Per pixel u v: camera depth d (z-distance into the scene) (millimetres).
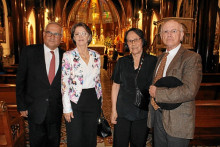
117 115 2129
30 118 2166
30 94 2168
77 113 2031
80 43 1981
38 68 2133
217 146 2885
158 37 6258
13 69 6754
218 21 6598
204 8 6453
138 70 2008
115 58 9664
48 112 2156
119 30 20859
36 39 13109
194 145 2900
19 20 9750
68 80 1971
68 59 1975
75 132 2025
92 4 22656
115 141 2152
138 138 2094
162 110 1718
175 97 1500
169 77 1581
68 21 20734
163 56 1885
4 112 1848
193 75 1507
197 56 1565
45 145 2279
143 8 13500
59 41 2221
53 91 2162
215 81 4812
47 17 14844
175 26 1704
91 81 2072
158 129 1839
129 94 2037
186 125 1593
